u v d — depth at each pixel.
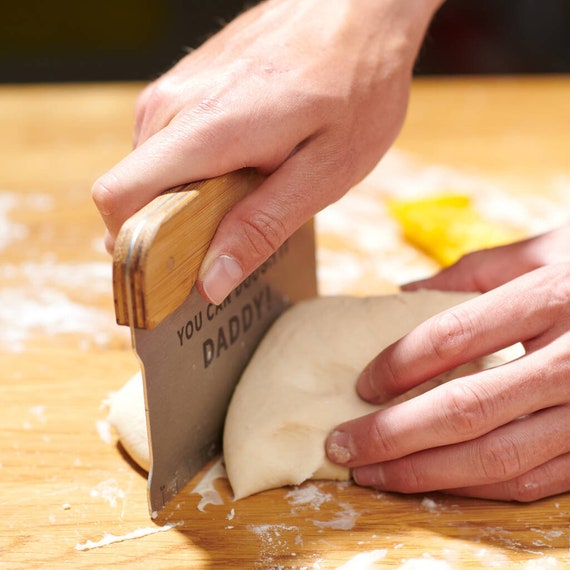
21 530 0.86
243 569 0.80
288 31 0.99
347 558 0.81
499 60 2.61
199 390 0.91
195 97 0.89
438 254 1.42
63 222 1.60
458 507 0.88
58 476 0.95
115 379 1.14
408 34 1.05
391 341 0.97
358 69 0.97
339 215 1.61
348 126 0.95
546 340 0.85
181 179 0.81
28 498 0.91
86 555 0.82
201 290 0.84
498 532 0.84
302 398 0.93
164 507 0.88
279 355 0.99
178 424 0.88
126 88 2.21
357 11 1.01
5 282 1.40
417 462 0.86
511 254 1.07
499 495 0.87
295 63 0.94
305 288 1.15
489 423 0.82
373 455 0.86
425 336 0.86
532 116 1.99
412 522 0.86
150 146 0.81
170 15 2.74
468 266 1.08
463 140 1.89
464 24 2.60
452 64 2.64
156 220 0.74
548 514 0.86
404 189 1.70
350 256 1.47
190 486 0.92
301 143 0.92
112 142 1.92
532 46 2.58
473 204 1.61
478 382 0.82
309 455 0.91
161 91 0.93
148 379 0.81
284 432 0.91
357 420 0.88
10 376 1.15
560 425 0.83
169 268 0.77
